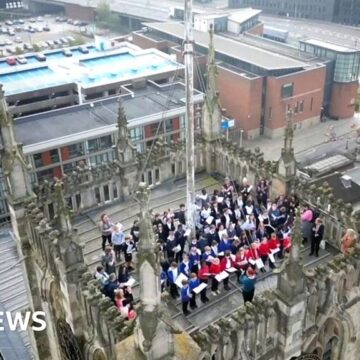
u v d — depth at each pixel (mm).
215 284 31391
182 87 138250
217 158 43562
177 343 22734
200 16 193125
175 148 42375
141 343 21562
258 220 36406
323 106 168625
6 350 62875
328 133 155875
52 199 36750
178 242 33281
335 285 27922
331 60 161875
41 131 113250
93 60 162000
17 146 33062
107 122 117125
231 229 34469
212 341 23828
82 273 27562
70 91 142750
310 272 26984
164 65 155625
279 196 37469
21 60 165125
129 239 34000
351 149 144750
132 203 40594
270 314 26000
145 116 117750
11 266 80000
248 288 29125
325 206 34969
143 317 21062
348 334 30984
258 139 155750
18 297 73812
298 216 24469
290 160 36938
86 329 28141
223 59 162750
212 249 32219
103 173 39469
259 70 151250
